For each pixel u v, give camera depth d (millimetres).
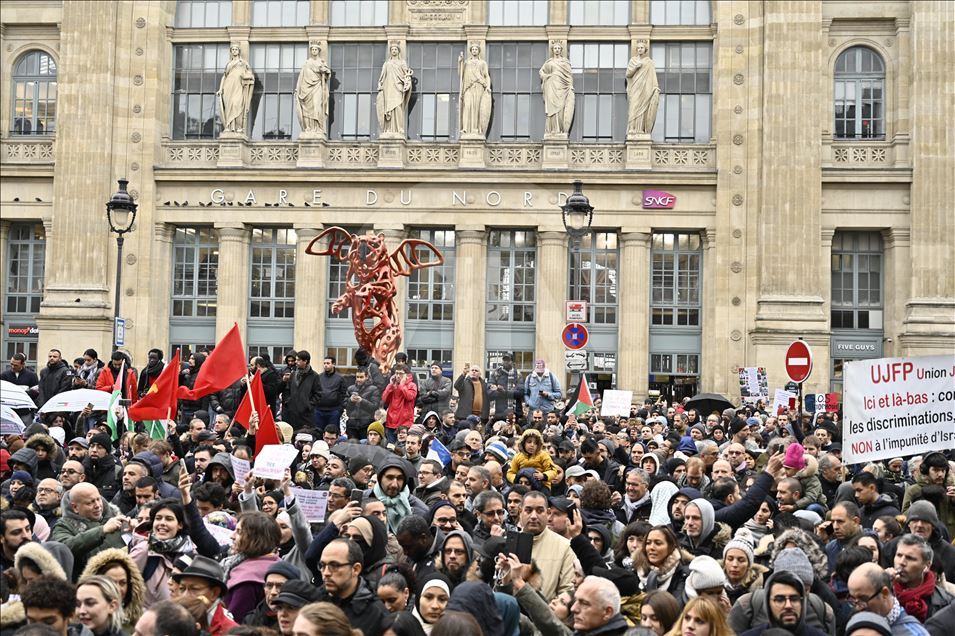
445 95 53062
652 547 12445
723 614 9766
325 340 52219
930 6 49906
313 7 53219
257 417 18547
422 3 52781
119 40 52938
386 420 23078
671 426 34906
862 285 51500
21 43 54406
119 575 10508
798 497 14953
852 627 9461
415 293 51875
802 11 50125
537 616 10859
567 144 51719
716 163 51031
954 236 49500
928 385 16547
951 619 11289
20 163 53500
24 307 54375
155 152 52781
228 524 14641
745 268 50469
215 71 53906
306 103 52562
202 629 10094
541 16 52844
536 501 12219
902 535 12781
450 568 11758
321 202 52031
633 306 51406
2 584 10648
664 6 52469
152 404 20984
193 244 53469
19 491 14500
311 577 12414
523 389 27469
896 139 50312
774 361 49062
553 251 51000
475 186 51500
